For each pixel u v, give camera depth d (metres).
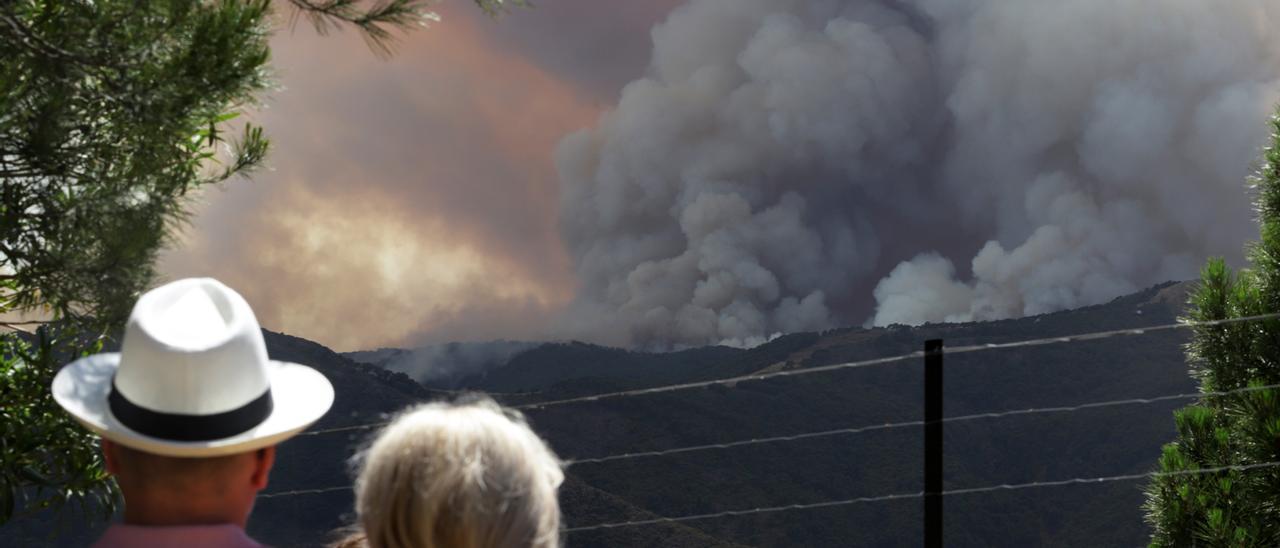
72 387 1.68
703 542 118.56
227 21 3.77
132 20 3.84
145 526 1.56
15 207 3.93
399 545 1.24
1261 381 6.30
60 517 4.29
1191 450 6.39
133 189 4.00
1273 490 6.07
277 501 96.00
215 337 1.61
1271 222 6.85
